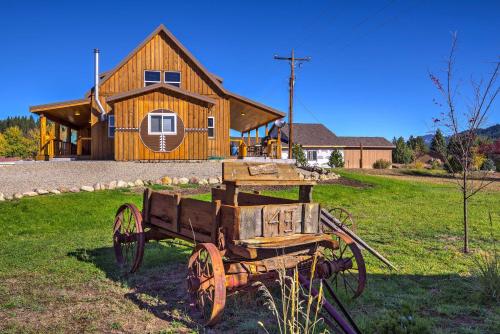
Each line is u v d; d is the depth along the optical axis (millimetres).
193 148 21359
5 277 6523
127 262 7371
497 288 5570
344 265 5438
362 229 10938
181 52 24141
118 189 15297
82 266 7191
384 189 20156
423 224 11711
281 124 26109
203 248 4902
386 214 13414
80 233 10055
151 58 23922
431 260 7809
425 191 20688
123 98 20438
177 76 24109
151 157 20891
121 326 4699
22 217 11195
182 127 21203
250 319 4918
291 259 5172
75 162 20125
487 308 5309
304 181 5559
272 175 5523
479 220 12516
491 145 14266
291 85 31703
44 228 10406
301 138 53625
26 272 6809
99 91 23297
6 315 4957
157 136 20938
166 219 6332
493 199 18203
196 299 4996
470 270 6648
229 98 24234
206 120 21453
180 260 7711
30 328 4566
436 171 36938
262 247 4586
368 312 5191
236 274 4828
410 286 6238
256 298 5461
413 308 5180
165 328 4652
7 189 14281
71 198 13375
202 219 5418
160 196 6543
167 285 6254
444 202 16781
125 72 23672
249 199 6879
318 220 5484
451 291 5977
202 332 4578
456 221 12273
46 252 8133
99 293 5859
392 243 9320
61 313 5062
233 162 5270
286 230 5172
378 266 7387
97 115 23344
